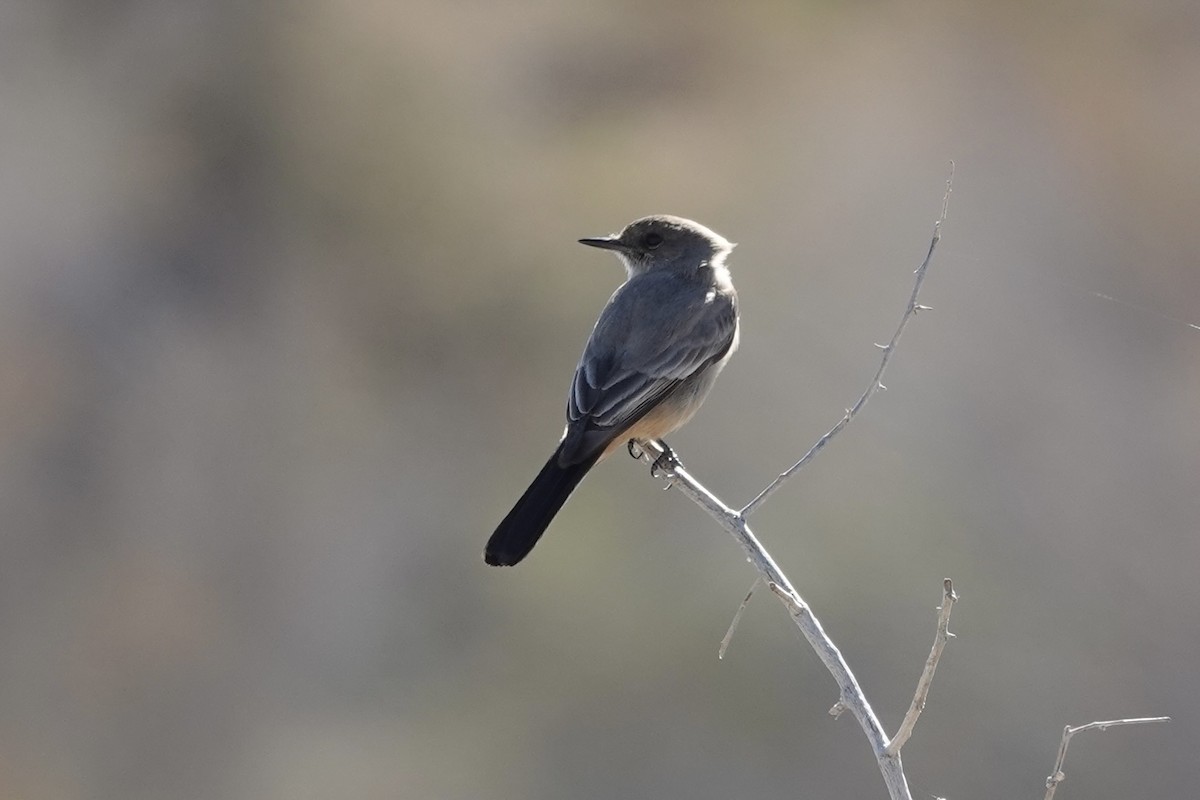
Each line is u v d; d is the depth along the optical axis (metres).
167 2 19.95
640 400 8.09
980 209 18.61
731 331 8.62
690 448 15.45
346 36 19.48
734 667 13.44
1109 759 13.01
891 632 13.77
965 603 13.97
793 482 14.97
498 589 14.38
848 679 5.79
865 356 16.48
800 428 15.66
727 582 13.96
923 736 13.11
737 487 15.06
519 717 13.65
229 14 19.69
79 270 18.94
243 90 19.47
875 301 17.28
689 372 8.30
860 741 13.06
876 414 15.75
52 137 19.67
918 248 18.03
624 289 8.55
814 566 14.12
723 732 13.24
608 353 8.20
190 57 19.77
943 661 13.49
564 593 14.09
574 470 7.75
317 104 19.19
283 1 19.64
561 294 17.66
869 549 14.29
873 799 12.88
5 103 19.66
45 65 19.95
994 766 13.09
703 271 8.73
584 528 14.36
